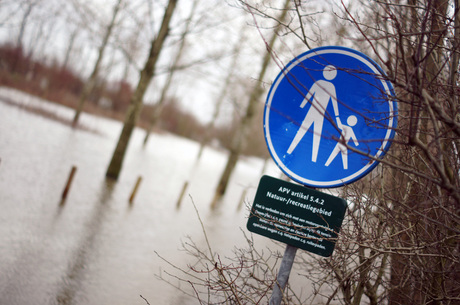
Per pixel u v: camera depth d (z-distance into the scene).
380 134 2.32
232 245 9.48
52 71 45.56
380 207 3.32
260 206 2.48
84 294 5.49
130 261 7.05
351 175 2.35
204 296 6.12
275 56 2.18
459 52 2.45
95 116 45.25
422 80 1.88
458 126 1.82
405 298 3.66
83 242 7.34
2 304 4.69
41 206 8.66
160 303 5.72
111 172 14.11
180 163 29.03
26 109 27.17
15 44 45.59
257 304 3.08
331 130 2.43
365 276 3.38
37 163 12.84
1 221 7.13
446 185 1.78
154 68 14.20
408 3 2.96
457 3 2.37
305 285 6.61
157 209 11.84
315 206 2.39
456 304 3.43
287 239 2.41
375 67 2.38
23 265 5.77
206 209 14.16
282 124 2.54
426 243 3.01
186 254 8.08
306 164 2.46
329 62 2.49
